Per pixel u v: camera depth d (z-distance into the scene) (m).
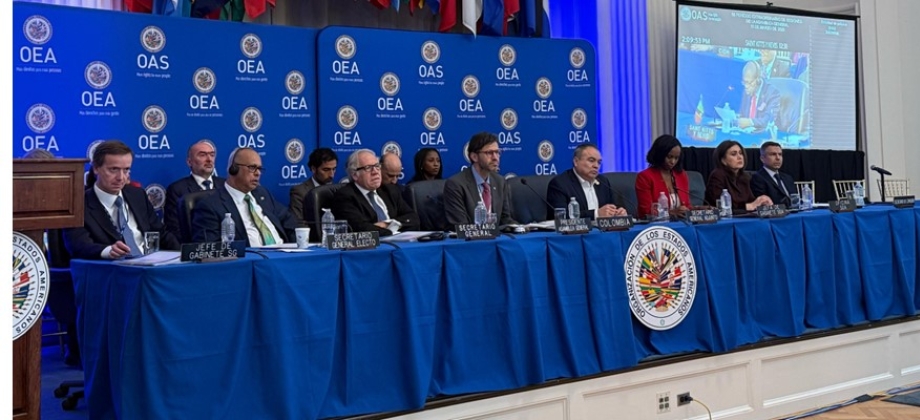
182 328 2.30
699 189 5.16
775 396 3.64
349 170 3.93
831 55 7.58
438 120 6.07
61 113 4.84
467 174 4.14
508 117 6.33
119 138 5.02
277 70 5.53
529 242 3.04
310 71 5.65
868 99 7.66
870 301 3.99
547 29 6.52
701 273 3.44
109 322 2.42
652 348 3.32
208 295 2.35
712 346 3.41
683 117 7.00
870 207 4.37
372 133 5.83
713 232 3.51
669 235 3.36
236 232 3.54
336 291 2.61
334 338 2.61
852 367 3.92
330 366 2.58
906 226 4.22
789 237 3.74
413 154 5.98
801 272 3.76
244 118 5.42
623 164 6.93
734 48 7.18
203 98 5.28
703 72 7.06
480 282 2.92
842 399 3.86
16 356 2.25
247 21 5.71
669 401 3.32
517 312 2.97
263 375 2.45
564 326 3.06
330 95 5.68
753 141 7.26
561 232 3.13
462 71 6.14
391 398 2.71
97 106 4.94
